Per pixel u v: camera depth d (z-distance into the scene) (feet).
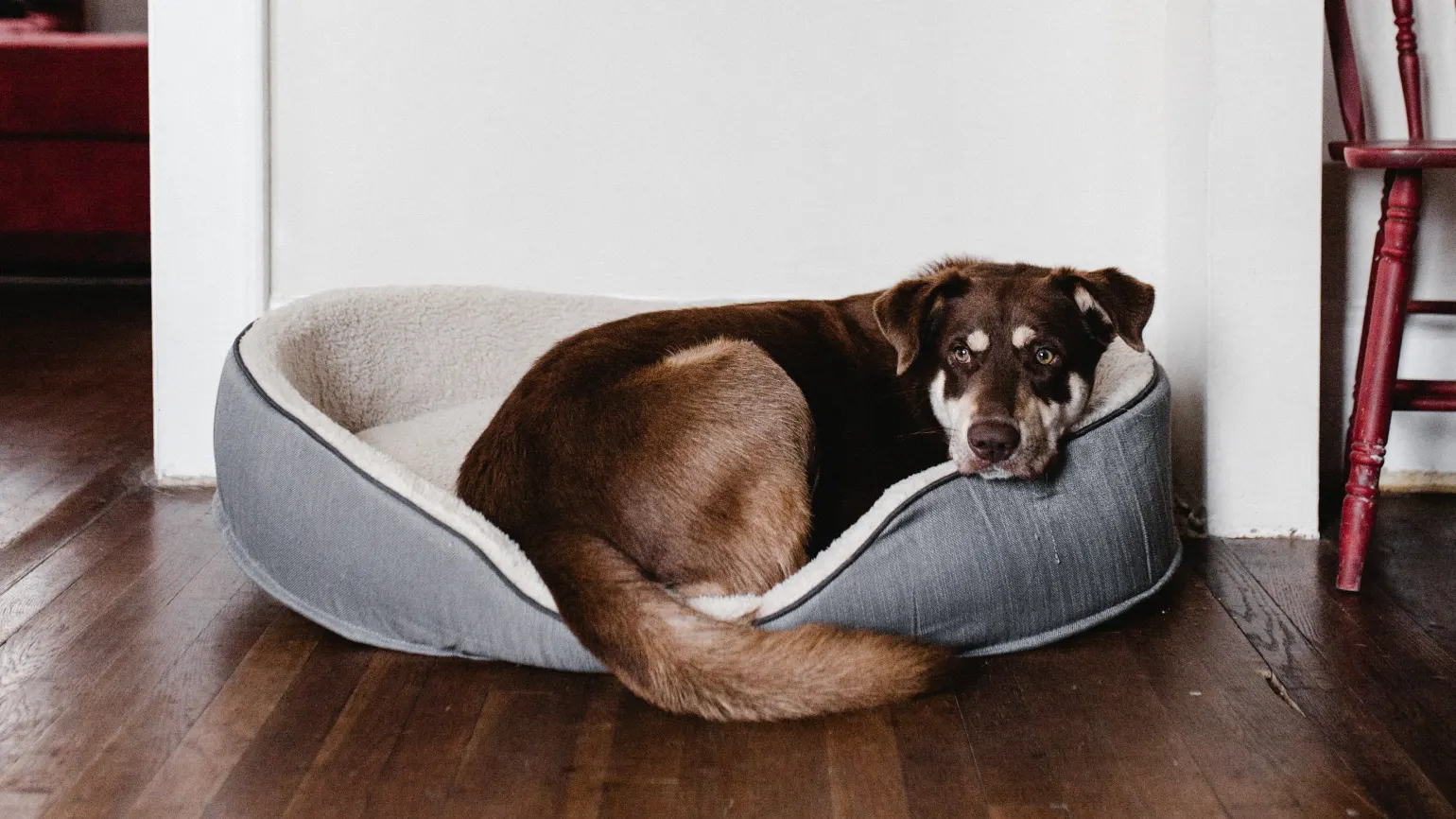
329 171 9.83
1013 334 6.93
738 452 6.80
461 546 6.43
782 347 7.61
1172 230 9.50
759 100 9.80
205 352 9.76
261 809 5.17
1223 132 8.68
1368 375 7.73
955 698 6.28
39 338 15.12
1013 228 9.91
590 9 9.70
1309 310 8.80
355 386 8.79
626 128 9.85
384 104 9.77
